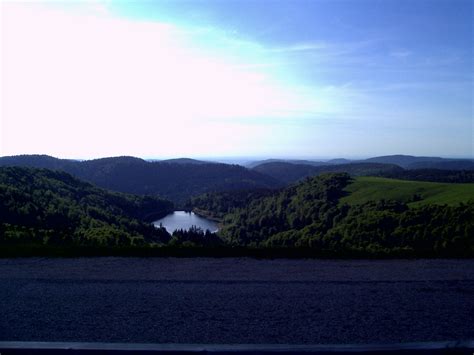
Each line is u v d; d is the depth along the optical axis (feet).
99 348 12.59
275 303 21.74
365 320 19.43
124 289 24.13
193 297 22.68
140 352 12.53
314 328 18.42
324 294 23.31
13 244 37.42
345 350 12.39
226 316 19.83
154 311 20.45
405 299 22.56
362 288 24.49
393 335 17.72
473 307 21.39
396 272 28.14
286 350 12.42
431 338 17.46
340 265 30.12
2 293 23.24
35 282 25.48
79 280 25.96
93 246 35.47
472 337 17.60
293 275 27.32
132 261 31.17
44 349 12.55
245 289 24.17
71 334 17.56
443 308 21.20
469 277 26.99
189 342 16.87
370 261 31.35
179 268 29.09
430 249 34.53
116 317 19.61
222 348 12.52
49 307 20.95
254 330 18.16
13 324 18.63
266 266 29.76
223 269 28.86
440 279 26.48
